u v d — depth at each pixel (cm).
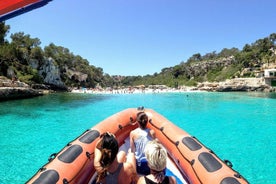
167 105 2184
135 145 367
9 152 772
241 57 8581
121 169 309
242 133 1033
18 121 1270
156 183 224
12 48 4397
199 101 2622
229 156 746
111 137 286
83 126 1173
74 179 317
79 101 2559
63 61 7544
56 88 5406
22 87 2658
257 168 654
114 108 1936
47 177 290
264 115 1511
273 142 893
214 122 1288
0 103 2034
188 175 373
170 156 475
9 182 563
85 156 368
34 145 851
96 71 10575
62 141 903
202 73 9944
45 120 1317
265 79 5234
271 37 8769
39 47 5475
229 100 2688
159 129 536
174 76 10862
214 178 299
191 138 443
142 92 5150
